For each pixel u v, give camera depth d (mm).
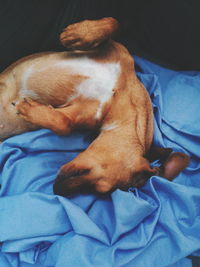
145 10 548
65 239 378
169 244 392
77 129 413
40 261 383
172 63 574
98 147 377
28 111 366
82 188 362
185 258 405
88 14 503
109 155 371
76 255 363
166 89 521
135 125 400
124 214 375
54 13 481
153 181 404
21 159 435
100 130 407
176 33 547
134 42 574
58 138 442
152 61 574
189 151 487
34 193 386
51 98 418
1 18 453
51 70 410
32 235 376
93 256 367
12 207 380
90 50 409
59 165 440
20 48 480
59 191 360
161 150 415
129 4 536
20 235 372
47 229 381
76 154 449
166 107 504
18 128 449
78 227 374
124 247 372
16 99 429
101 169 362
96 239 379
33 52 495
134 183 378
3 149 440
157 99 501
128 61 426
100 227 393
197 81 529
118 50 422
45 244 390
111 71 407
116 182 368
